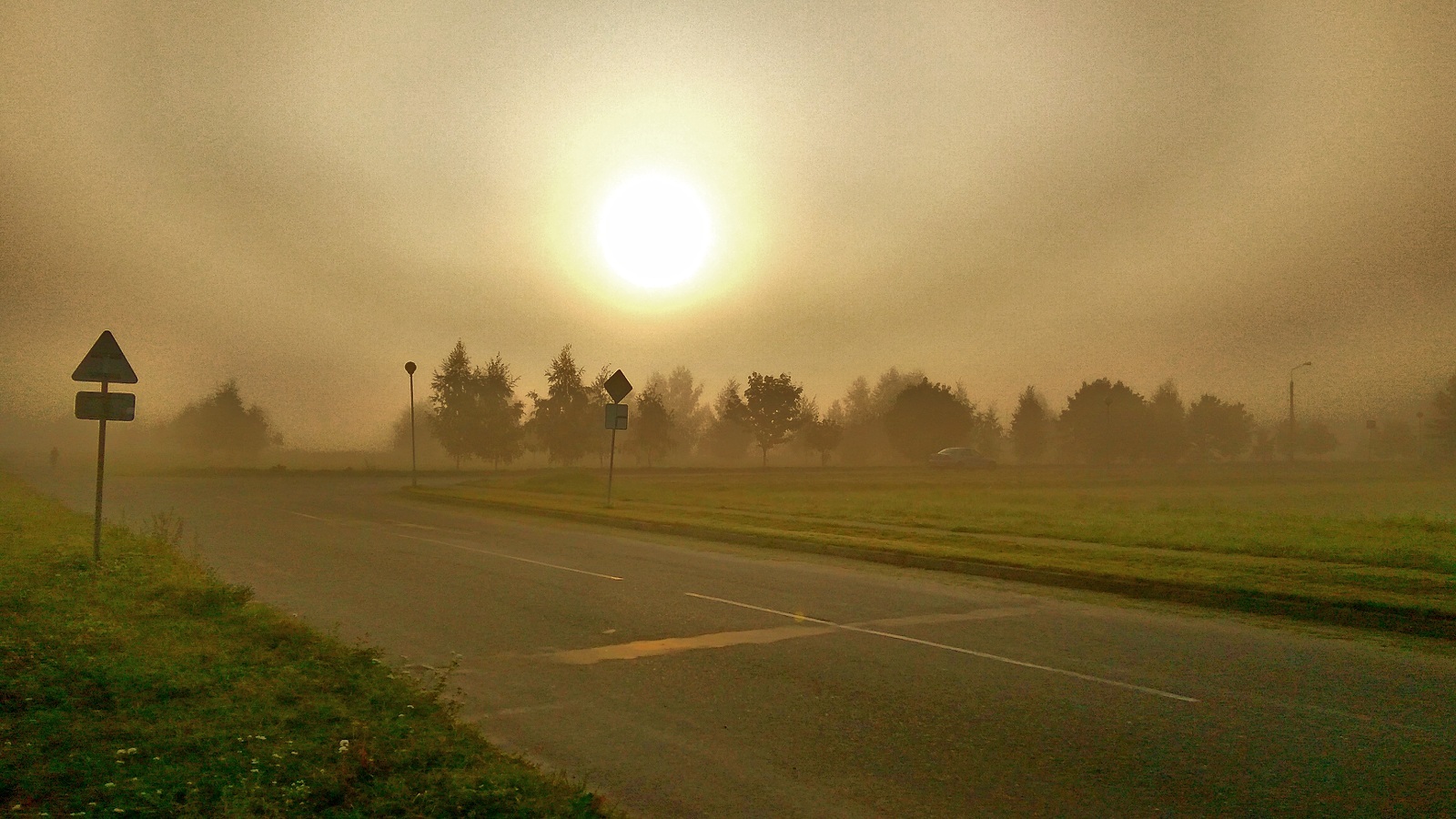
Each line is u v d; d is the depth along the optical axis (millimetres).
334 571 14258
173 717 5953
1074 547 16828
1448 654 9211
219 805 4578
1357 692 7617
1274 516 25484
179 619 9148
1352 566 14445
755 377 81188
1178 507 29234
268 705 6266
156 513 24547
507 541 19016
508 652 8836
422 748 5461
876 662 8492
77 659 7250
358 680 6992
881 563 16281
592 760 5797
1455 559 15195
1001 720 6684
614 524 23297
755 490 39562
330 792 4766
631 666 8273
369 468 60781
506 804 4680
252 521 22766
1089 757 5891
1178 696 7391
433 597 11914
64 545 14883
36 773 4898
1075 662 8609
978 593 12938
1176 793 5289
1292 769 5691
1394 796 5246
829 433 84688
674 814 4961
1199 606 12164
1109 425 85125
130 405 13531
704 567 15320
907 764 5738
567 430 70562
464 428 66812
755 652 8836
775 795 5227
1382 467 82438
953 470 71750
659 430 76062
